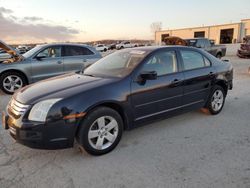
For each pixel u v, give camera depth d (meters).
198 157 3.30
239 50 19.64
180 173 2.92
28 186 2.70
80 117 3.11
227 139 3.88
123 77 3.62
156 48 4.20
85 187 2.68
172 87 4.10
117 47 46.09
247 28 45.19
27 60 7.27
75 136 3.21
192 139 3.89
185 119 4.84
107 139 3.43
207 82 4.75
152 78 3.66
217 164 3.11
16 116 3.11
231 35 47.94
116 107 3.54
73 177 2.87
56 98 3.08
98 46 46.06
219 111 5.19
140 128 4.37
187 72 4.39
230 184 2.70
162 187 2.66
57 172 2.97
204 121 4.72
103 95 3.29
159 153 3.43
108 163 3.18
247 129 4.30
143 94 3.72
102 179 2.82
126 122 3.65
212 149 3.54
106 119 3.41
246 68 13.33
